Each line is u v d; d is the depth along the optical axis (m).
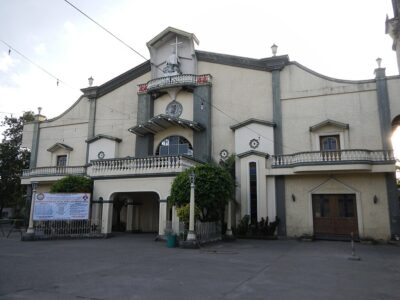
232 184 17.17
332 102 20.08
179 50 25.08
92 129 26.91
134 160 18.38
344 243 16.92
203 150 22.23
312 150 19.97
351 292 6.68
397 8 21.14
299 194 19.38
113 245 14.41
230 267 9.32
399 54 21.48
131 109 25.89
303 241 17.83
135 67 26.11
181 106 23.98
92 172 19.41
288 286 7.11
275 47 22.09
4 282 7.12
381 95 19.00
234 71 23.05
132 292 6.39
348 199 18.50
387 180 17.80
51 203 17.16
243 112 22.20
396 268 9.64
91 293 6.28
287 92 21.28
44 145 29.03
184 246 13.73
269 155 20.27
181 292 6.45
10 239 17.25
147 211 23.33
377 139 18.69
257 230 19.00
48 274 8.01
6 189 38.00
